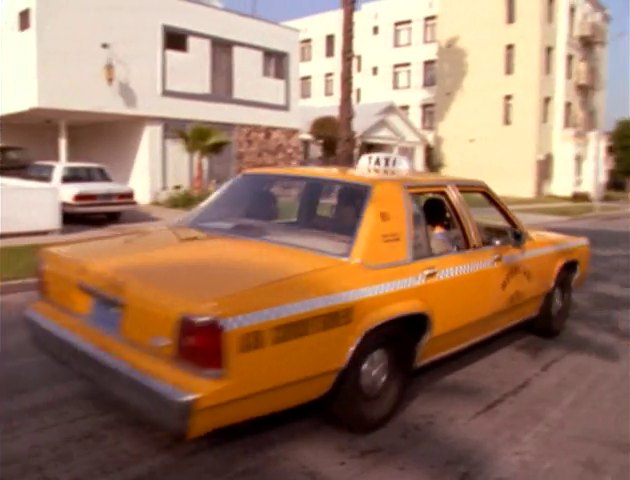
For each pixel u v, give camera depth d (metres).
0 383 4.61
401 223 4.03
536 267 5.48
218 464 3.51
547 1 32.12
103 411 4.14
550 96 33.31
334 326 3.39
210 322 2.88
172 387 2.87
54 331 3.65
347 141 15.69
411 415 4.29
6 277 8.07
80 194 13.87
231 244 3.93
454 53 35.56
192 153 19.25
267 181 4.59
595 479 3.53
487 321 4.89
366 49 43.69
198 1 20.14
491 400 4.64
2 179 15.31
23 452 3.57
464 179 4.97
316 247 3.84
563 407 4.57
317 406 4.21
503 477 3.51
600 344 6.25
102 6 17.62
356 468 3.53
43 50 16.59
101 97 17.91
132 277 3.29
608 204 30.33
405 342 4.07
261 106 22.67
